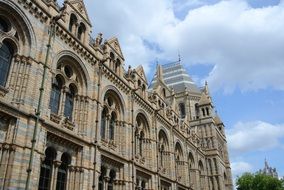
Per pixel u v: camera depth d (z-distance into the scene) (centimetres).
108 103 3700
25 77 2377
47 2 2789
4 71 2319
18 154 2141
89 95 3158
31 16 2544
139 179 3984
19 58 2411
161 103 5438
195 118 9012
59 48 2816
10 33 2406
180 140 5922
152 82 9425
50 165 2544
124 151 3678
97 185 2938
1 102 2106
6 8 2353
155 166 4422
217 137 8606
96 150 3030
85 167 2844
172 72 10519
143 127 4503
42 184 2409
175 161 5316
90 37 3472
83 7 3381
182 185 5428
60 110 2795
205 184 7238
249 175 9538
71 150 2789
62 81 2909
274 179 9119
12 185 2042
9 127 2173
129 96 4059
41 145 2361
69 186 2700
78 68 3114
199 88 10306
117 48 4044
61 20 2923
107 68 3581
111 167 3403
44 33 2650
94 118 3138
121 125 3800
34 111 2356
